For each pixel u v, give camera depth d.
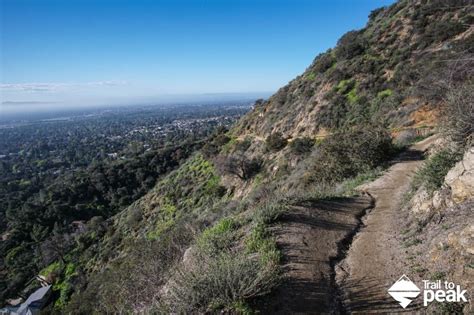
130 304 5.28
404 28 28.78
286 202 7.13
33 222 43.88
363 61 29.03
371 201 7.64
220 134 44.44
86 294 12.61
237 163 28.94
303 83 35.53
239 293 3.54
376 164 11.39
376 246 5.14
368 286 4.03
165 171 56.19
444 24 23.69
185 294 3.68
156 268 6.46
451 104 5.91
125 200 50.97
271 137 29.16
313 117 28.39
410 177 8.93
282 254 4.87
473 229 3.75
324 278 4.29
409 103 19.33
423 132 14.77
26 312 25.64
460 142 5.55
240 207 10.95
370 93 24.95
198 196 30.08
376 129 12.18
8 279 33.75
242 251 5.14
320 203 7.35
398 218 6.12
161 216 30.73
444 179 5.26
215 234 6.24
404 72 22.92
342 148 11.98
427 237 4.64
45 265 34.91
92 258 30.31
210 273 3.84
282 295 3.85
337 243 5.41
